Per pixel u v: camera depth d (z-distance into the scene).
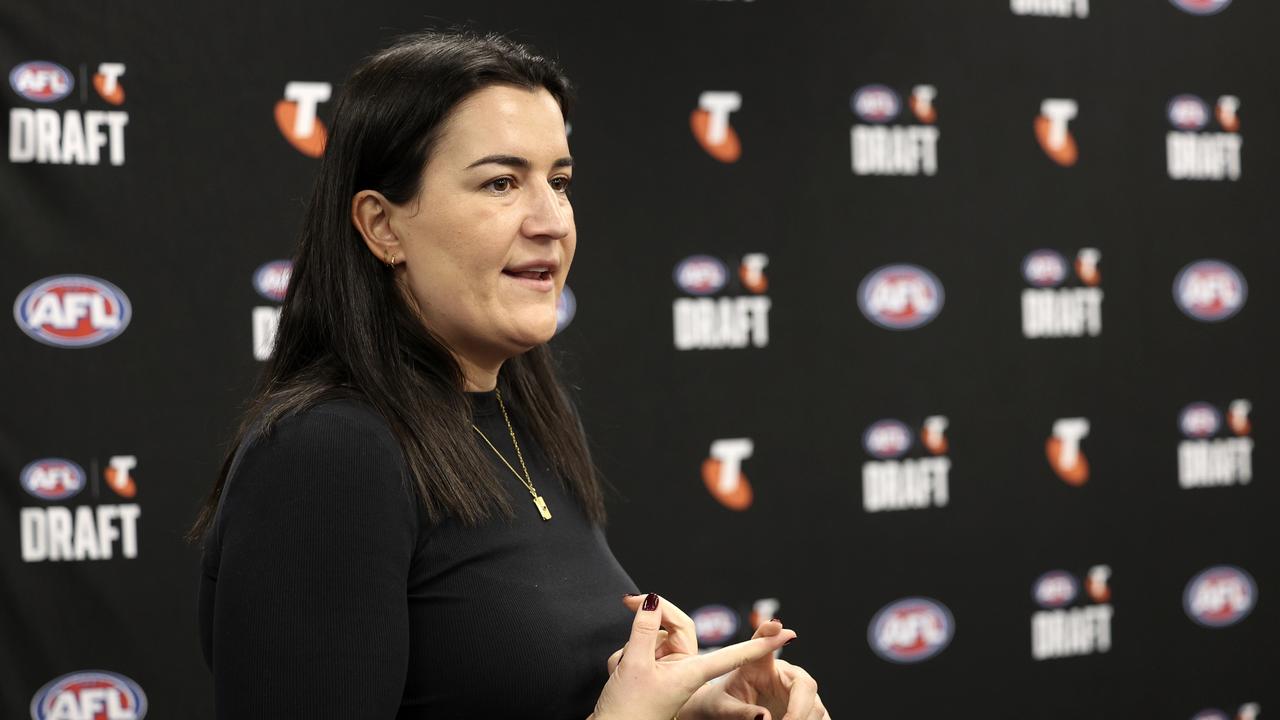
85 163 8.21
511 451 4.39
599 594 4.18
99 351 8.27
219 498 4.08
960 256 10.26
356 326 3.90
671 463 9.53
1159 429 10.84
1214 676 10.98
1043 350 10.51
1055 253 10.52
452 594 3.73
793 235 9.81
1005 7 10.34
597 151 9.30
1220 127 10.95
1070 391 10.59
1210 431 10.97
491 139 3.91
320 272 4.02
